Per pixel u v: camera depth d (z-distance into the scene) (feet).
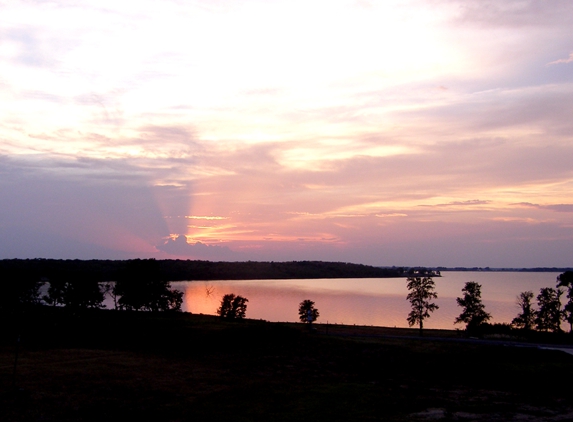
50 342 195.00
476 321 245.24
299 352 177.99
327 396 112.47
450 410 100.27
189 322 235.40
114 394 111.04
